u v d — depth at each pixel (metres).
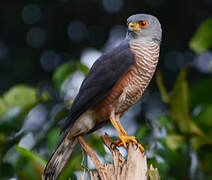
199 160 10.08
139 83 9.57
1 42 18.52
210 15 18.44
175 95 9.95
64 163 9.13
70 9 18.95
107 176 7.55
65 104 10.48
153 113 16.48
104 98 9.56
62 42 18.83
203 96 10.85
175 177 9.89
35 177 9.21
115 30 18.80
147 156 9.48
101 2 19.19
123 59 9.49
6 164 9.68
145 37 9.69
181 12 18.50
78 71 10.67
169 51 18.02
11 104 10.45
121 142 9.01
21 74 18.16
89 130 9.84
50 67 18.48
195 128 9.93
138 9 18.70
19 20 18.69
